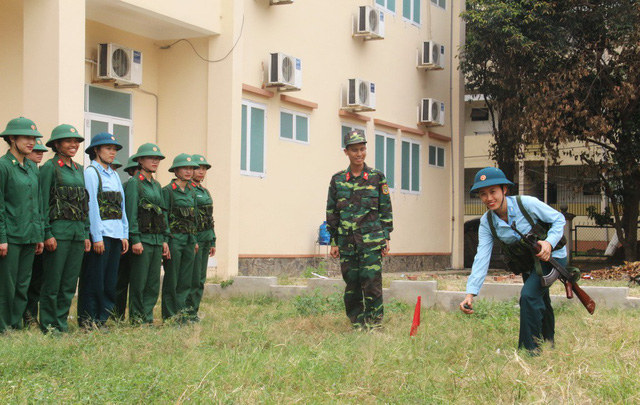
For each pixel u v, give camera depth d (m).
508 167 21.16
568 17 18.31
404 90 19.69
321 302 9.41
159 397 4.46
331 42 16.66
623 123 18.75
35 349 5.74
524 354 5.91
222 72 13.25
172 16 12.21
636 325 7.56
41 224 7.26
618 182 20.45
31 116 10.07
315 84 16.11
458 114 21.94
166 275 8.61
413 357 5.74
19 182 7.06
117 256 8.05
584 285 11.10
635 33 17.41
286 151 15.16
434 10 21.17
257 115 14.31
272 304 10.46
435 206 21.23
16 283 7.17
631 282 13.27
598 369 5.23
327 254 16.23
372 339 6.68
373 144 18.22
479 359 5.86
